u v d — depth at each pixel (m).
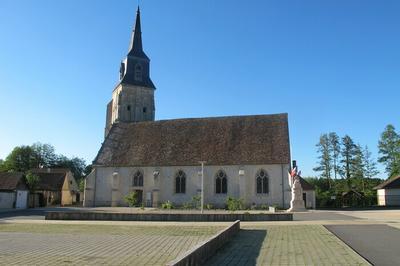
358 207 52.97
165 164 51.78
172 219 28.97
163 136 56.50
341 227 22.59
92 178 54.00
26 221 28.77
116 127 60.06
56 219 30.53
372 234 18.72
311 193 53.28
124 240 17.45
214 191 49.72
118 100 65.00
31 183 61.94
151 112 66.62
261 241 16.83
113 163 54.00
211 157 51.16
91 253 13.68
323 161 78.12
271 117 54.97
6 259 12.38
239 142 52.34
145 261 12.08
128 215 29.45
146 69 67.94
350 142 77.62
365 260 11.62
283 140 51.03
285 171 48.25
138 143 56.38
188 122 57.81
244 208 47.34
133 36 68.44
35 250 14.38
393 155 72.31
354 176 77.06
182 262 8.38
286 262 11.62
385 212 40.47
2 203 48.62
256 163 49.00
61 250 14.38
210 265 11.24
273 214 28.70
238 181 49.09
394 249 13.82
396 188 58.03
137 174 53.06
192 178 50.66
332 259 11.94
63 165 116.38
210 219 28.78
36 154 107.19
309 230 21.23
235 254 13.23
